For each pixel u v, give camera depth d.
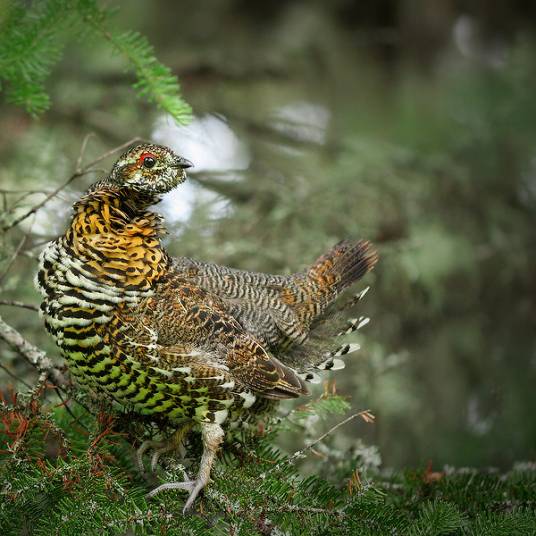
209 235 10.62
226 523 5.83
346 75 16.12
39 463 5.62
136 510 5.56
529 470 7.05
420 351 12.46
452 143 14.71
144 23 15.06
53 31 6.49
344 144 13.24
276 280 7.63
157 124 11.35
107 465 5.95
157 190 6.73
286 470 6.27
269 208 11.52
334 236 11.23
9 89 6.98
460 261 12.82
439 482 6.81
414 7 16.83
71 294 6.21
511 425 11.30
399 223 12.34
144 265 6.38
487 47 17.30
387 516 5.91
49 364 6.41
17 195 9.98
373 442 10.43
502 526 5.83
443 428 11.45
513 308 13.84
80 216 6.40
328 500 6.06
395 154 13.50
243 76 12.74
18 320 8.66
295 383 6.85
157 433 6.89
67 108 11.44
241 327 6.80
